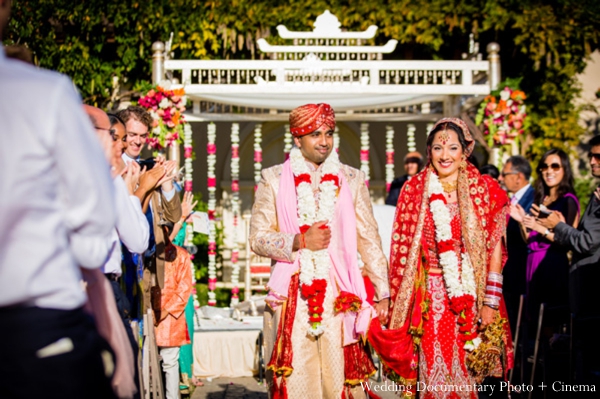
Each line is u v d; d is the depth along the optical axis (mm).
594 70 10641
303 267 3668
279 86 7570
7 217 1884
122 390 2434
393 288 4316
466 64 7914
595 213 5023
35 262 1926
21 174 1892
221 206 10773
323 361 3688
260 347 6457
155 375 4254
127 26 8570
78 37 8648
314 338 3693
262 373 6406
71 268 2035
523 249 6520
